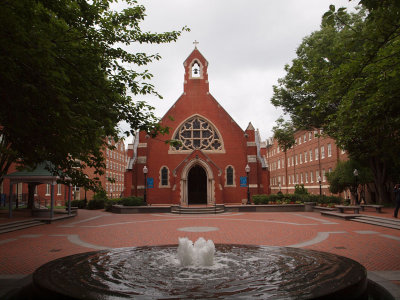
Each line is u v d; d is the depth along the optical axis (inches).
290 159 2182.6
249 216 848.9
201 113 1256.2
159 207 996.6
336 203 972.6
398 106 292.2
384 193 976.3
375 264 306.5
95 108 234.7
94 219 828.0
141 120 276.4
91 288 136.9
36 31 194.5
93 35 272.4
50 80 181.8
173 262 203.0
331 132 799.1
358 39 257.3
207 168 1151.0
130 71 282.0
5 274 281.3
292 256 217.8
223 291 133.6
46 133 205.6
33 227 671.1
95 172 312.8
